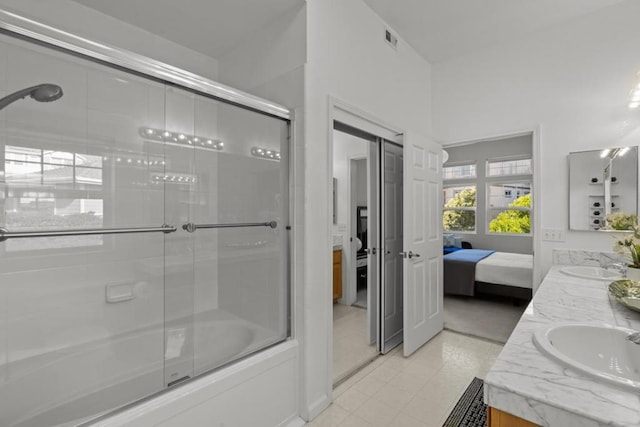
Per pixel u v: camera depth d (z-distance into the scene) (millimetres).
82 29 1952
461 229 6594
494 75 3031
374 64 2508
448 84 3301
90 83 1745
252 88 2260
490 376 864
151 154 2014
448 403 2053
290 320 1942
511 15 2576
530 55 2844
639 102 2363
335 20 2135
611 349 1145
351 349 2881
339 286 4102
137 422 1242
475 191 6406
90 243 1840
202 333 2172
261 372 1679
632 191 2406
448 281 4426
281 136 1978
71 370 1733
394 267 3035
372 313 2992
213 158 2252
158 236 2090
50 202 1666
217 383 1486
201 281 2293
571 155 2645
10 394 1558
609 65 2500
